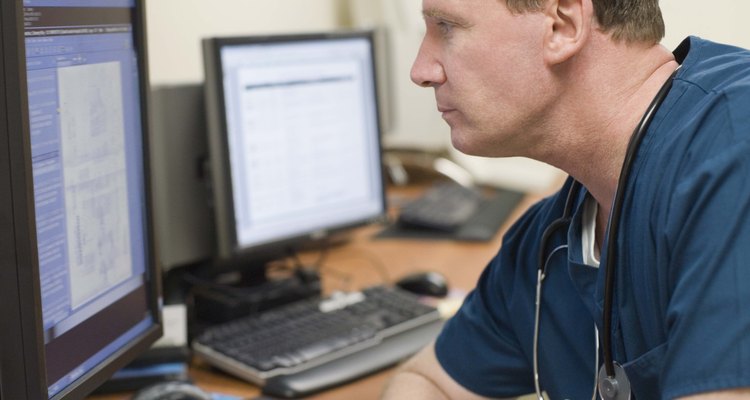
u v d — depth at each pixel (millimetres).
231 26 2344
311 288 1790
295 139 1811
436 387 1329
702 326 848
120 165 1151
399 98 2705
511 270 1263
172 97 1693
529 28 985
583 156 1041
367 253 2109
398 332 1604
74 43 1025
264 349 1481
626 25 995
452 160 2738
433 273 1832
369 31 1950
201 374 1476
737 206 848
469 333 1312
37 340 938
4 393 937
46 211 978
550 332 1182
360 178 1951
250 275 1795
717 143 892
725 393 833
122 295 1162
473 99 1021
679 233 892
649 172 968
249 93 1722
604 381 1048
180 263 1740
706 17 2311
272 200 1779
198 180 1753
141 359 1402
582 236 1125
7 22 881
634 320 1018
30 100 940
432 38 1052
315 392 1393
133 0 1172
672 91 985
